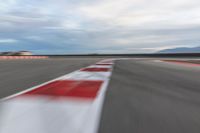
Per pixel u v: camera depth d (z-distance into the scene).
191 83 7.27
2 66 17.98
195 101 4.57
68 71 12.57
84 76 9.38
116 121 3.16
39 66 18.03
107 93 5.38
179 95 5.19
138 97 4.92
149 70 12.92
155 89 6.04
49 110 3.72
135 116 3.41
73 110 3.73
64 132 2.74
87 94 5.14
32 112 3.59
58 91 5.52
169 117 3.38
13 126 2.94
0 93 5.22
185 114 3.57
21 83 7.17
